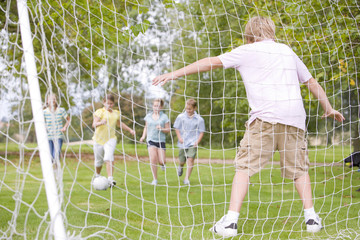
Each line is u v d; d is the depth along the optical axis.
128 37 3.97
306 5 5.37
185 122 6.70
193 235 3.33
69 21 4.24
